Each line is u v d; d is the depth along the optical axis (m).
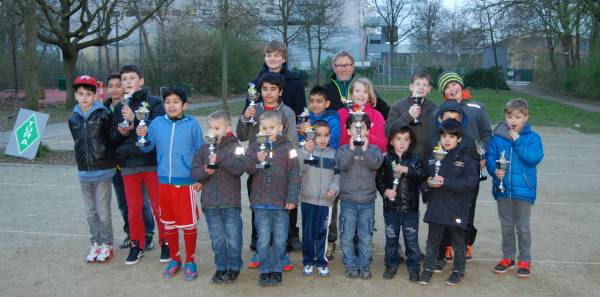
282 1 32.66
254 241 5.77
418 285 4.84
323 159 5.08
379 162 4.89
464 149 4.84
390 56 55.56
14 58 26.17
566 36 27.19
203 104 29.33
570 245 5.96
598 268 5.25
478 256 5.63
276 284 4.82
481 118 5.46
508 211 5.14
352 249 5.08
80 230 6.49
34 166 10.66
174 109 5.03
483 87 47.50
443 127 4.77
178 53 32.81
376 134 5.36
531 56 62.66
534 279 4.98
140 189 5.41
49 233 6.37
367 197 4.98
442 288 4.77
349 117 5.00
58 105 24.23
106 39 22.00
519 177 5.03
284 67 5.88
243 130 5.35
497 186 5.14
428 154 5.47
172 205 4.98
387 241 5.05
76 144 5.34
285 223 4.90
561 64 43.62
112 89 5.70
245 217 7.16
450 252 5.50
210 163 4.60
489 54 63.97
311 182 5.04
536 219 7.04
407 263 5.05
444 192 4.82
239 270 5.03
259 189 4.87
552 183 9.36
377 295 4.61
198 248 5.92
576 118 21.67
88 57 43.69
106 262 5.45
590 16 23.55
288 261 5.23
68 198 8.07
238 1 28.14
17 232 6.39
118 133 5.27
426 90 5.24
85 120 5.30
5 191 8.52
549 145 14.38
